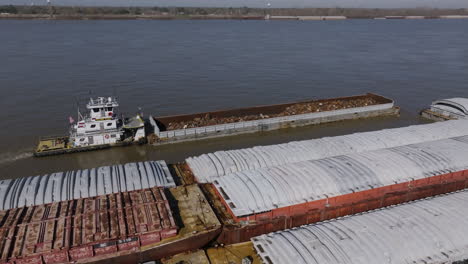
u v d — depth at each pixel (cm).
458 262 2239
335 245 2122
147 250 2128
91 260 2052
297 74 8506
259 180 2719
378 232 2241
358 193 2755
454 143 3512
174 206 2508
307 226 2369
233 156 3331
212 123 5009
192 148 4609
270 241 2191
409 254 2131
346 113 5528
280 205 2530
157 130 4525
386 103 5812
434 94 7038
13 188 2628
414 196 2945
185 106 6103
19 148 4381
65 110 5697
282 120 5162
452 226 2323
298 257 2027
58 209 2300
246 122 4934
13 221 2159
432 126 4306
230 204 2516
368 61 10225
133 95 6625
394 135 3991
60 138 4547
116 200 2409
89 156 4306
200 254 2266
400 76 8444
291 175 2800
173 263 2183
